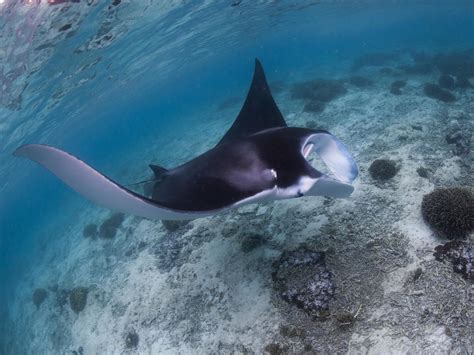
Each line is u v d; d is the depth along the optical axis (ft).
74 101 60.23
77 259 34.81
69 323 26.89
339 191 9.52
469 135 24.47
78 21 30.71
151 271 23.67
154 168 16.12
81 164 8.20
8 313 39.47
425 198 17.87
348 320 14.23
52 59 35.53
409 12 170.40
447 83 40.57
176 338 18.45
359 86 47.01
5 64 31.19
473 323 12.64
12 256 63.62
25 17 25.82
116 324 22.43
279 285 16.67
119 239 32.32
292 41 217.15
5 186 96.89
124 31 39.78
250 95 17.63
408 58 66.80
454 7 159.33
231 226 22.35
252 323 16.26
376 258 16.20
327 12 93.61
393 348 13.02
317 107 40.11
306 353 14.01
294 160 9.50
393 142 26.68
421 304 13.82
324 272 16.01
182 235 24.49
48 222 65.26
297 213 20.56
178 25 49.16
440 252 15.25
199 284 19.97
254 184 9.39
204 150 47.14
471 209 15.99
